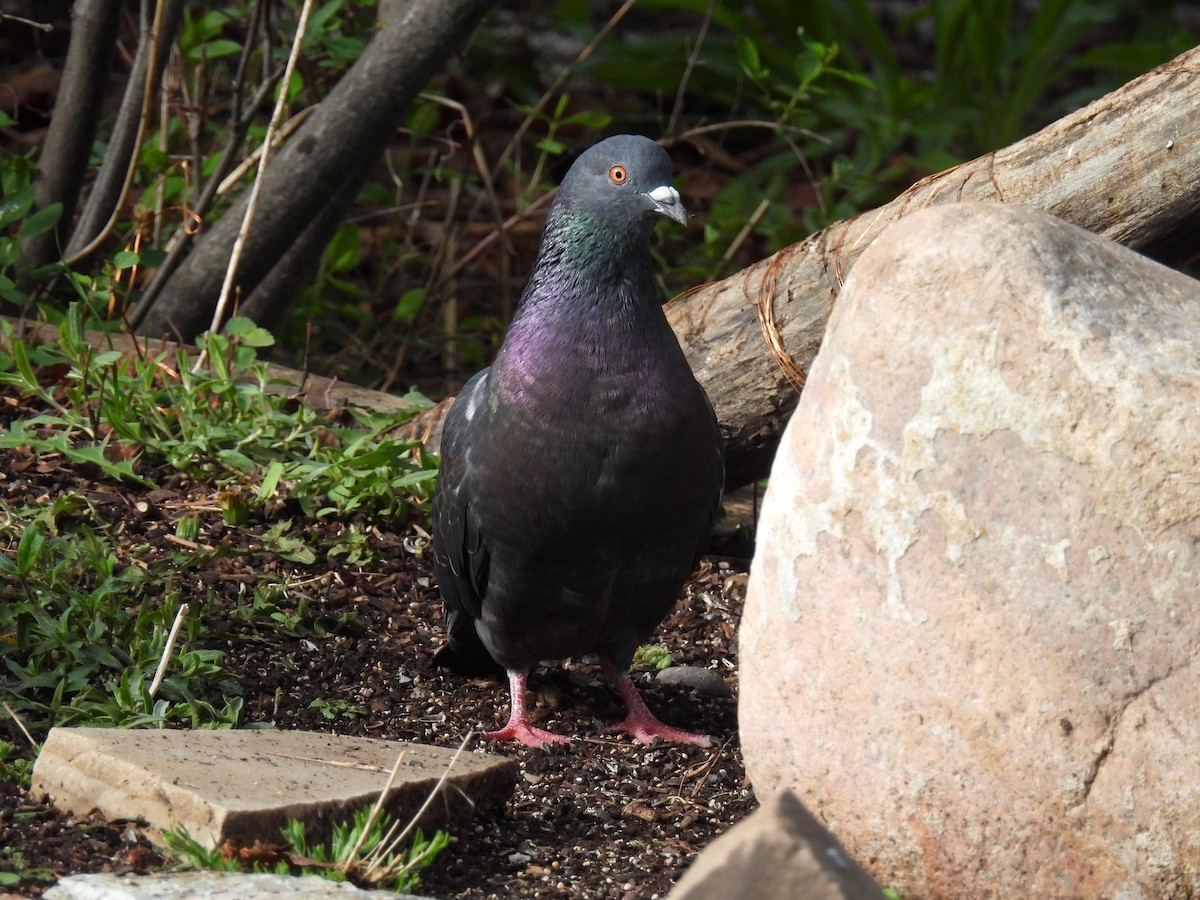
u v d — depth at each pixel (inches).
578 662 372.2
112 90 655.8
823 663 218.7
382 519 391.2
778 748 225.9
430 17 457.4
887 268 214.8
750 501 450.6
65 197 479.5
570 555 303.3
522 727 319.9
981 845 209.5
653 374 293.6
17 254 424.8
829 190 591.2
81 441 399.9
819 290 378.6
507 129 748.6
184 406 401.7
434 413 429.4
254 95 502.6
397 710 322.7
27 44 684.7
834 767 219.3
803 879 153.9
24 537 303.7
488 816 269.4
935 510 207.9
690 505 305.6
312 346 550.6
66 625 292.8
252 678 318.0
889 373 211.6
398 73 462.6
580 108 751.7
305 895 202.4
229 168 520.1
